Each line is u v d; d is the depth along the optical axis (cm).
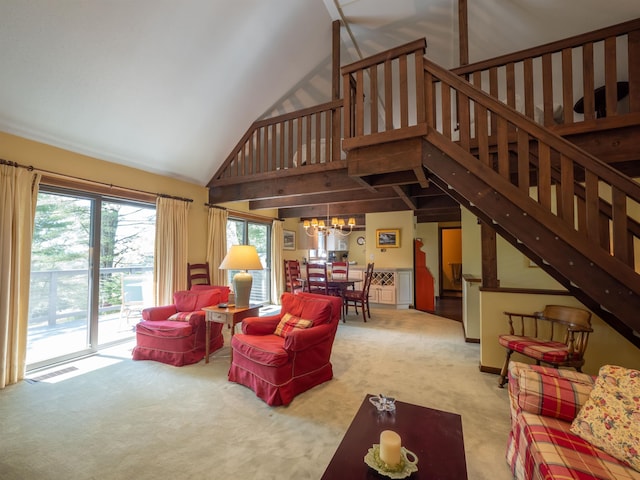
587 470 117
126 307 403
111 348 371
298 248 815
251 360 256
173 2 253
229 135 424
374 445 127
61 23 229
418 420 150
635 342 243
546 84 228
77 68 260
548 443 133
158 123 347
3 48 227
